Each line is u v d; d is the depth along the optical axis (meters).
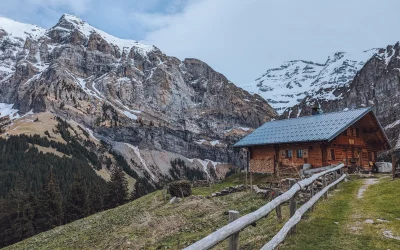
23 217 75.00
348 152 46.88
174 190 34.91
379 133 49.75
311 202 15.49
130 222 25.80
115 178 100.50
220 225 18.94
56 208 82.31
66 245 23.89
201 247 6.21
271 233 12.76
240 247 11.66
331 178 26.33
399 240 11.12
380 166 46.53
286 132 46.50
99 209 94.19
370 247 10.66
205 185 48.00
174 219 22.28
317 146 42.59
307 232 12.37
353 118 42.78
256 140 47.56
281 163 45.78
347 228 12.80
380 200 17.66
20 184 116.69
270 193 24.70
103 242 21.14
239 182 44.88
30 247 28.25
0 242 75.69
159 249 16.50
